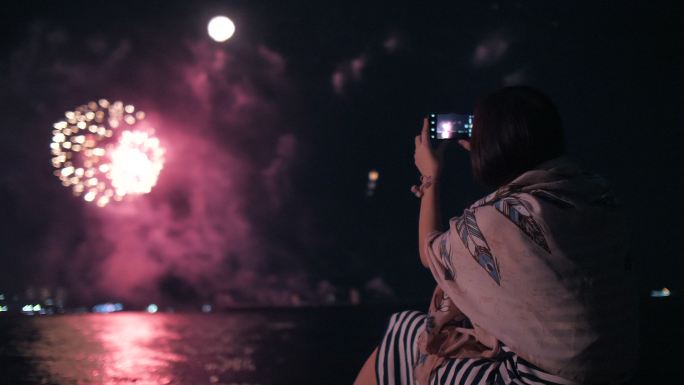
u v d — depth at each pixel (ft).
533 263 3.84
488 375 4.06
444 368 4.26
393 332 4.74
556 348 3.80
